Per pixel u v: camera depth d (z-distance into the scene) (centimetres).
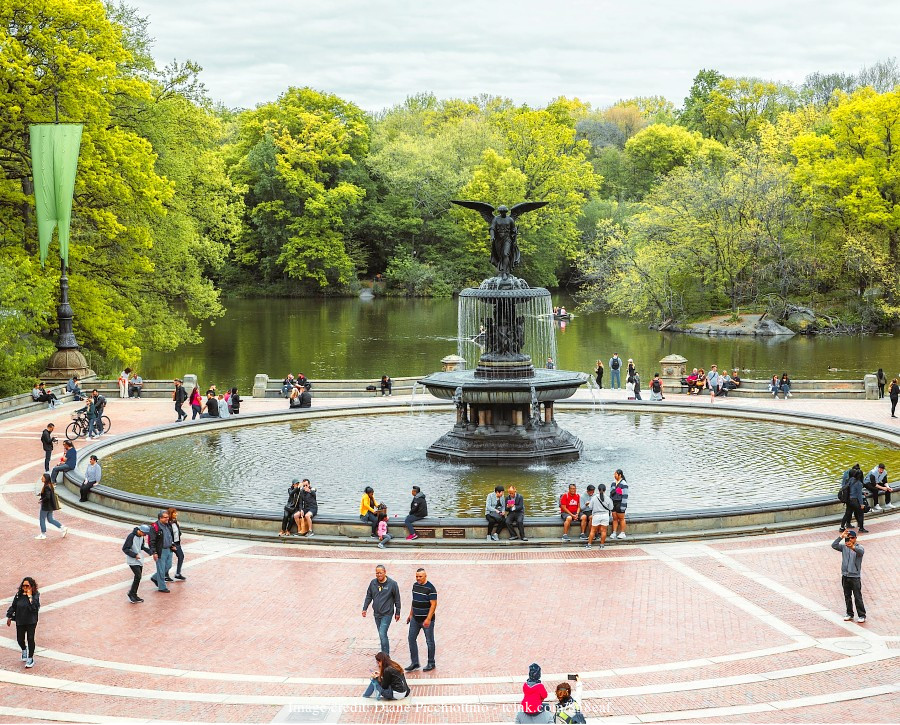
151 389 5362
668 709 1541
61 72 5044
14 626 1991
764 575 2234
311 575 2297
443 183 13575
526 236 12838
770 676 1667
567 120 14788
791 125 11150
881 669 1691
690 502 2856
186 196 6875
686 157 12988
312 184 12619
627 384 5256
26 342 5038
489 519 2519
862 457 3491
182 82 6612
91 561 2427
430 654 1730
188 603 2109
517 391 3397
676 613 1992
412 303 12625
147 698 1622
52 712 1571
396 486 3116
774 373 6581
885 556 2370
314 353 7962
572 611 2014
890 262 9081
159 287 6631
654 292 9544
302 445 3841
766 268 9356
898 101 8894
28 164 5338
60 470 3189
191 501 2964
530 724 1405
